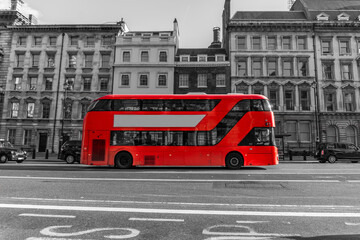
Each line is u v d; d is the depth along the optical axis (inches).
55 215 214.2
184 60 1337.4
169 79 1304.1
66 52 1362.0
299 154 1173.7
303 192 313.6
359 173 494.6
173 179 412.8
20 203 253.6
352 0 1461.6
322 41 1295.5
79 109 1314.0
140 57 1327.5
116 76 1312.7
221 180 402.9
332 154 821.2
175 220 203.0
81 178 421.1
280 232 176.6
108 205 248.2
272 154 561.3
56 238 163.9
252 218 209.0
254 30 1314.0
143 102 588.7
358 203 260.1
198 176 449.4
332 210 233.8
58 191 313.1
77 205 247.1
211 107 580.7
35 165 687.7
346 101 1254.9
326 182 386.0
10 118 1302.9
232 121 573.6
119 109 587.8
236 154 566.6
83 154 577.3
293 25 1293.1
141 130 577.9
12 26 1365.7
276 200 272.4
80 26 1359.5
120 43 1338.6
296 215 217.6
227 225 191.5
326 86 1250.6
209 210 232.2
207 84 1296.8
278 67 1284.4
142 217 210.8
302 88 1257.4
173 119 578.2
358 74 1259.2
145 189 328.8
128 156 577.0
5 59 1364.4
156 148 569.9
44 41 1374.3
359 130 1216.2
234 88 1277.1
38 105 1316.4
